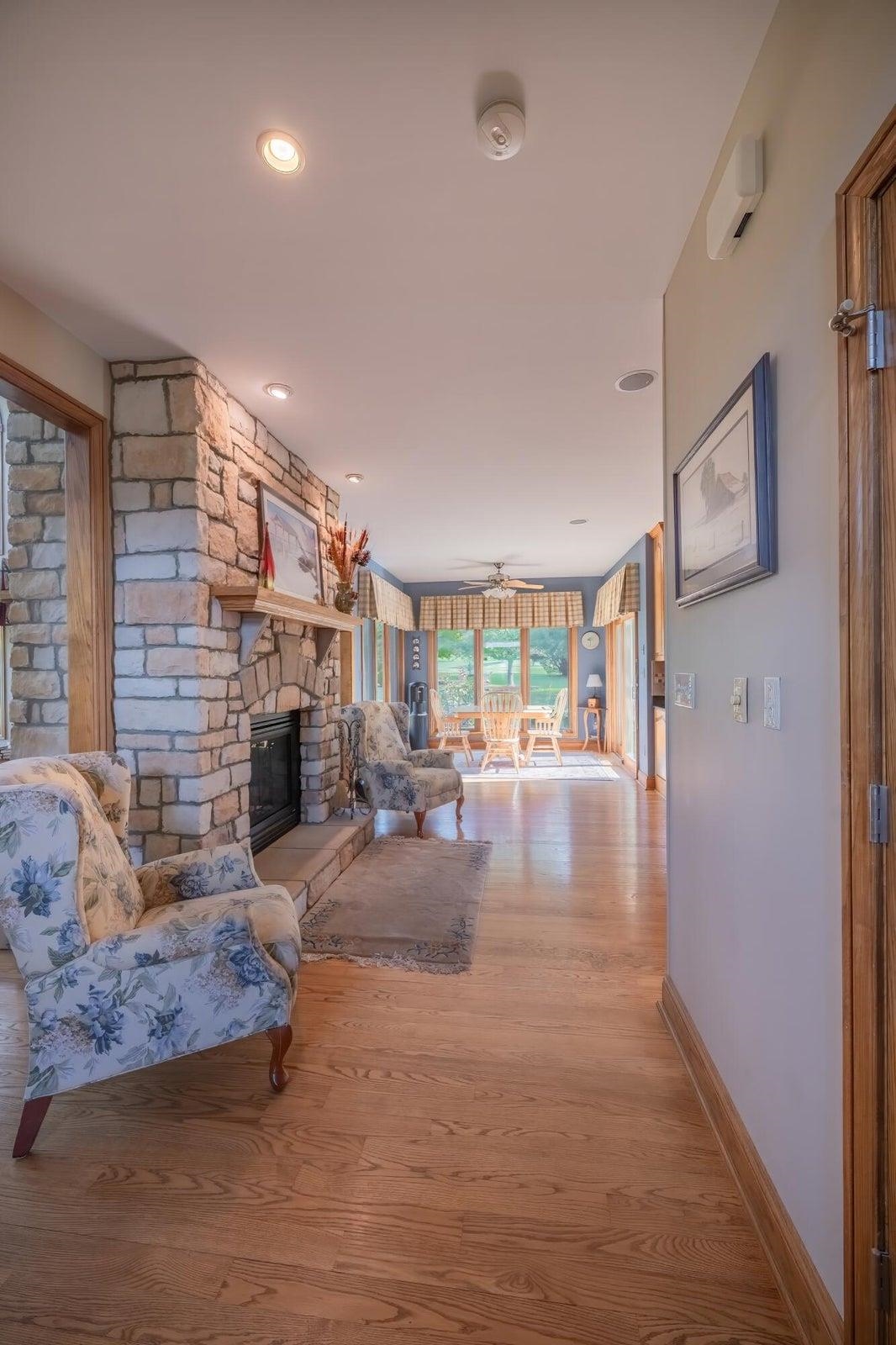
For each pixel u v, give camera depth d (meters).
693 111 1.34
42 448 2.63
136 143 1.40
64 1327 1.04
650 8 1.12
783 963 1.14
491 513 4.91
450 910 2.82
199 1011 1.49
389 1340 1.02
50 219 1.66
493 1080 1.65
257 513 3.00
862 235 0.85
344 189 1.54
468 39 1.18
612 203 1.60
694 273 1.68
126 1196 1.30
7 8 1.11
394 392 2.75
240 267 1.88
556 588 8.64
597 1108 1.54
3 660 4.23
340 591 3.87
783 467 1.12
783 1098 1.14
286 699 3.30
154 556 2.43
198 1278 1.12
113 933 1.53
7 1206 1.27
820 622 1.00
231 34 1.16
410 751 4.91
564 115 1.34
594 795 5.57
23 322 2.04
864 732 0.87
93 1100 1.59
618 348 2.38
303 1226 1.23
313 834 3.59
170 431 2.43
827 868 0.99
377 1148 1.42
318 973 2.25
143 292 2.00
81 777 1.77
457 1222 1.23
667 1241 1.19
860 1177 0.88
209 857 1.97
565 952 2.41
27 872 1.41
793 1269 1.06
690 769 1.75
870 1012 0.86
